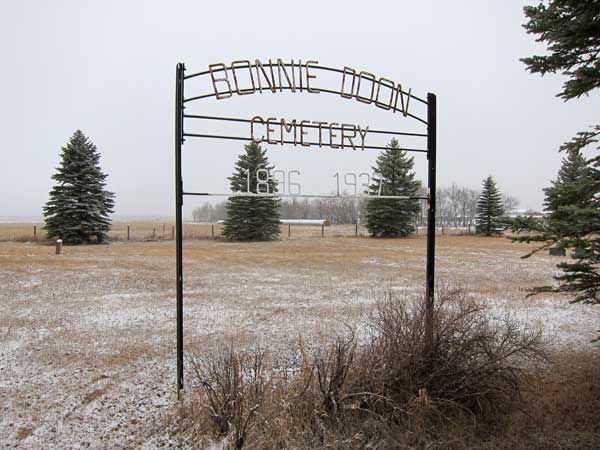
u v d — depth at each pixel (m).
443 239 36.94
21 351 6.55
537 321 8.16
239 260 19.39
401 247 27.11
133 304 10.00
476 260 19.78
